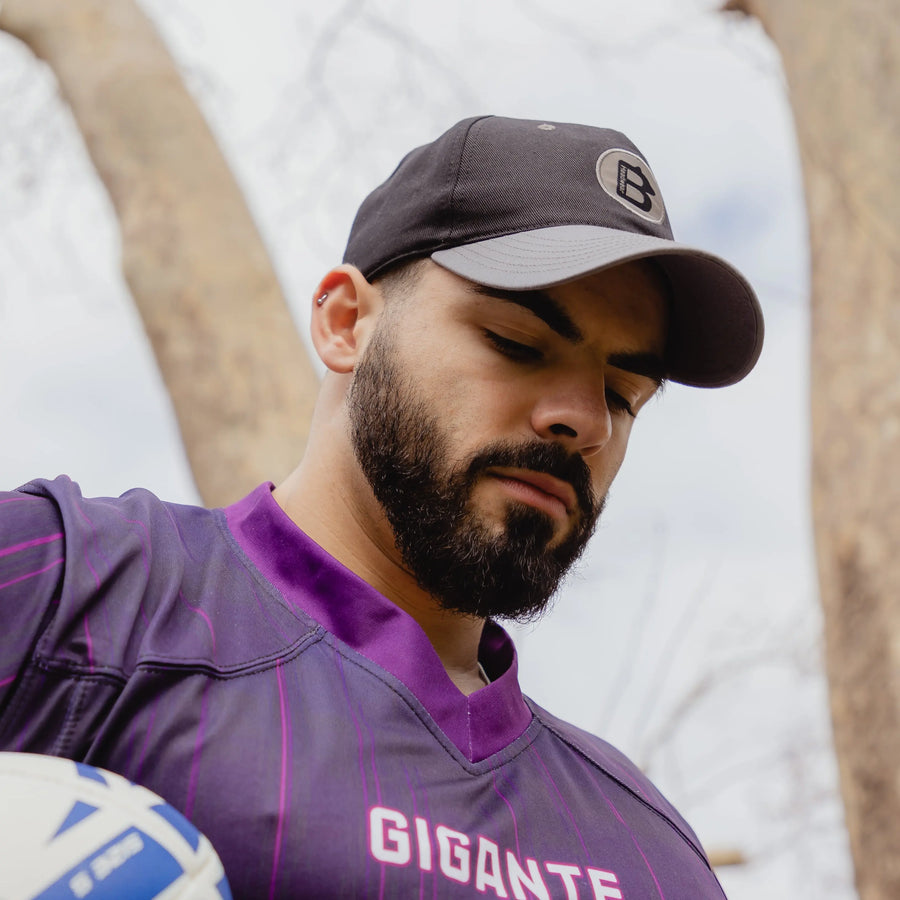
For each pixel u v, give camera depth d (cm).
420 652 117
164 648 103
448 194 135
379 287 140
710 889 134
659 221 142
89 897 75
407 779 107
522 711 130
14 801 79
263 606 116
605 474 139
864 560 259
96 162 359
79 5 380
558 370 129
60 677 98
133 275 333
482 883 105
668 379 156
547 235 131
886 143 298
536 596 128
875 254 290
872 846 243
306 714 105
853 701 254
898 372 273
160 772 96
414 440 126
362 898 97
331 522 131
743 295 141
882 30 312
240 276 330
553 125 144
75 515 109
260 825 96
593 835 123
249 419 305
